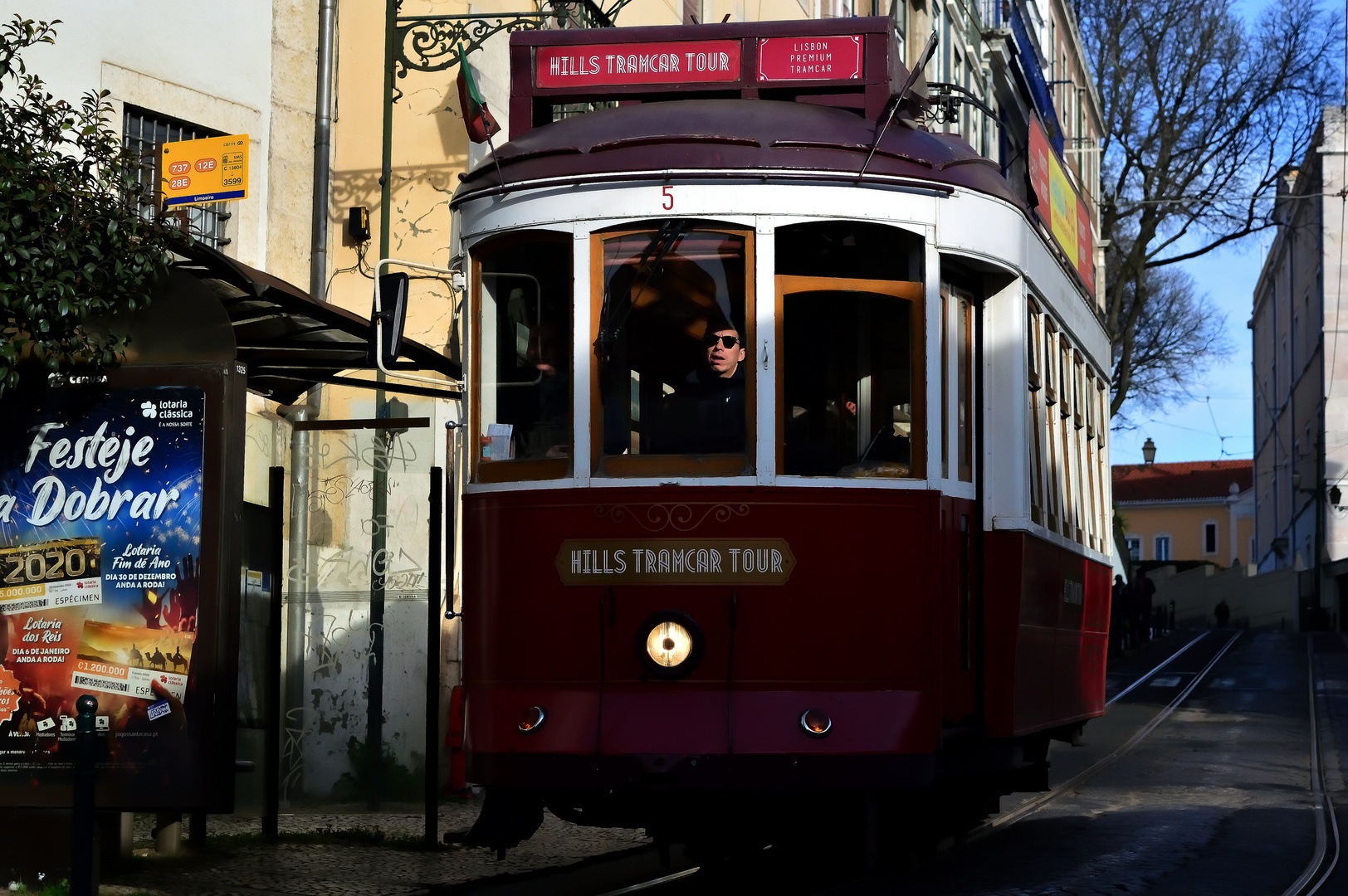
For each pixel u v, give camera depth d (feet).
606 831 34.40
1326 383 181.57
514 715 23.04
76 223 24.06
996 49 113.29
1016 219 25.67
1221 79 122.21
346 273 42.11
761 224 23.03
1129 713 69.77
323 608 39.52
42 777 23.80
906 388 23.67
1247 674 94.43
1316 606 180.96
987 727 25.40
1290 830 34.78
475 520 24.04
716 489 22.79
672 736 22.24
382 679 39.17
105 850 27.27
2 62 25.50
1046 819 36.73
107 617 23.93
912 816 27.63
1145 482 338.34
